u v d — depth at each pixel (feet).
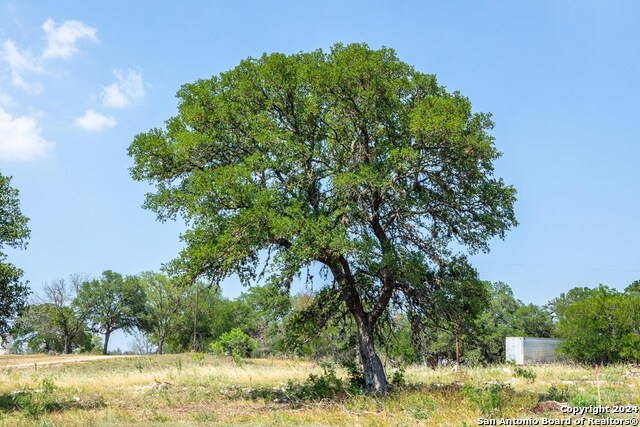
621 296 163.73
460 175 68.44
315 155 69.72
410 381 87.25
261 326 247.29
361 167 64.80
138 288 332.19
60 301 299.58
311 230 62.28
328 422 53.01
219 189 64.03
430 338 82.84
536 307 227.81
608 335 157.48
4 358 202.18
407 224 70.90
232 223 64.44
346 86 67.41
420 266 66.74
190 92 75.20
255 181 67.92
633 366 145.38
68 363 168.25
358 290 76.23
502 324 210.38
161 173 73.87
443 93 71.92
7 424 51.57
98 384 90.53
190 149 69.82
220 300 315.17
